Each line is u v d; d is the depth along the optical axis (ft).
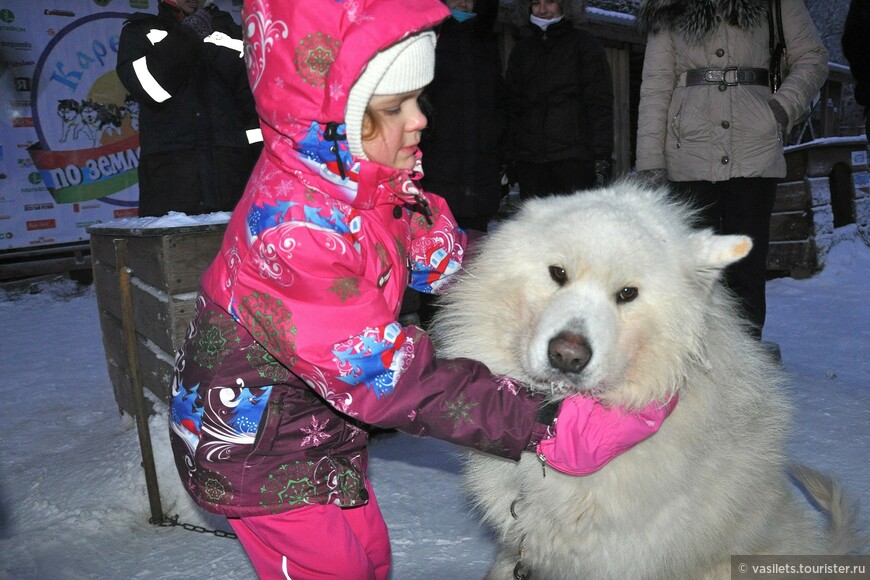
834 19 66.08
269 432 6.03
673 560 6.60
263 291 5.59
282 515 6.10
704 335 6.48
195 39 13.37
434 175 15.12
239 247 5.79
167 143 13.91
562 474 6.46
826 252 25.40
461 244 7.80
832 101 59.47
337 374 5.50
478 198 15.57
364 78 5.42
